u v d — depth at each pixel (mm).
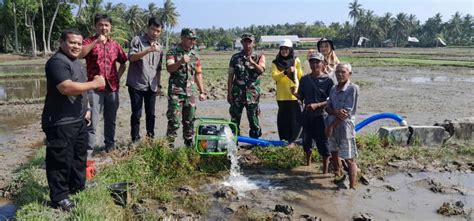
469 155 8102
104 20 7082
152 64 7770
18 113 13625
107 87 7309
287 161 7348
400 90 21047
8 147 8844
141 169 6426
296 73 7832
